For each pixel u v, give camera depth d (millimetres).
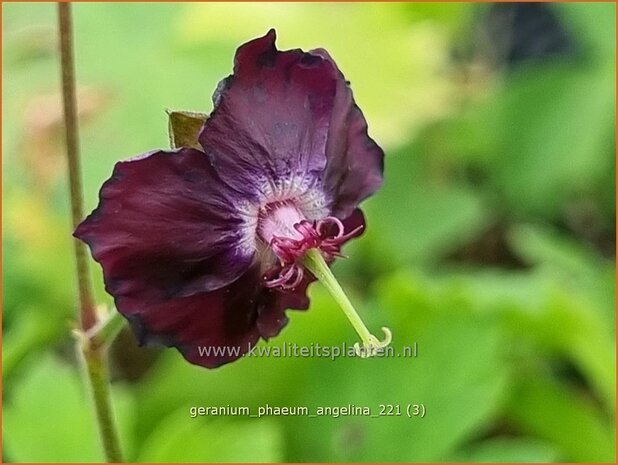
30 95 102
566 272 94
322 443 85
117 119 99
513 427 91
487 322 83
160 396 87
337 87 50
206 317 50
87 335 59
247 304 51
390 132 103
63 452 78
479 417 82
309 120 50
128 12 104
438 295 84
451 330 84
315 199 51
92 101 99
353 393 85
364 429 84
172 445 76
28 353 93
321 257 50
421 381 83
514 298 84
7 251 97
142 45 102
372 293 102
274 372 86
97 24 103
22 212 98
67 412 79
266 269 51
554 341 89
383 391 85
